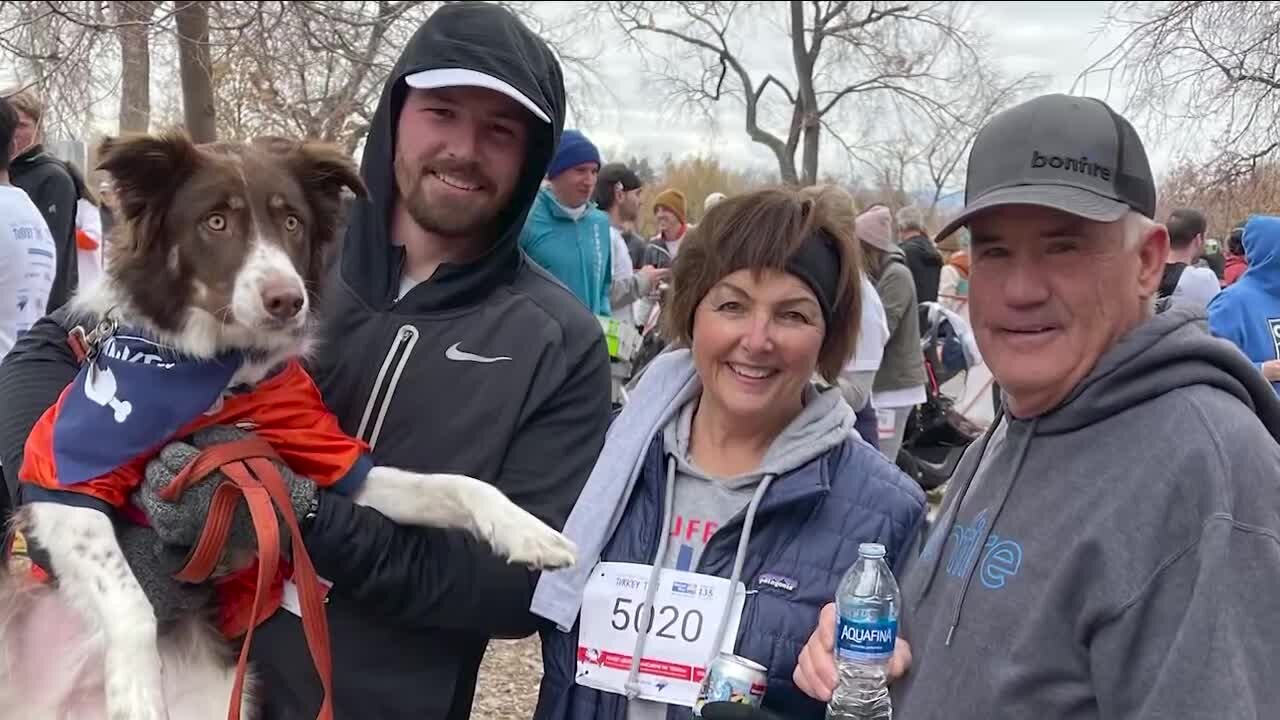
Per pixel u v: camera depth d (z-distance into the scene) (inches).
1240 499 64.2
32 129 246.7
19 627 102.1
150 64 367.6
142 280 98.4
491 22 108.0
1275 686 60.8
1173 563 65.2
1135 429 70.6
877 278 297.6
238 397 98.4
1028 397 76.4
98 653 97.6
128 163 99.4
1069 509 71.6
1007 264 76.4
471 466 103.0
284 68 357.4
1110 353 73.4
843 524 93.7
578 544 98.7
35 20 276.5
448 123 106.7
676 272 100.3
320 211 111.7
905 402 301.7
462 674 105.3
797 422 97.1
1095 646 67.6
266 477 92.4
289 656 99.6
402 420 104.7
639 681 93.6
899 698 81.3
